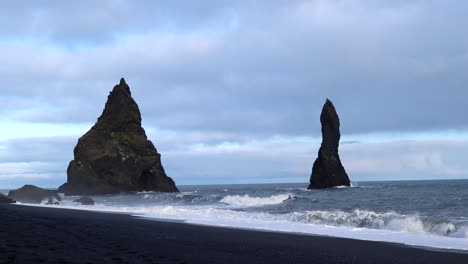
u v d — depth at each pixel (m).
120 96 109.06
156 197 65.81
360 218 27.08
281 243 18.53
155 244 16.31
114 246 14.88
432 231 23.12
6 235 16.34
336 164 96.38
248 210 40.66
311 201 49.06
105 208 45.34
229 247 16.80
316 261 14.21
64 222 24.20
